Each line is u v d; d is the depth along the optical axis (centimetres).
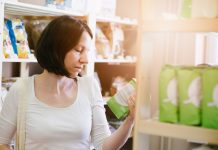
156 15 109
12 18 226
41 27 248
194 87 96
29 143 152
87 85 164
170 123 98
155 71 132
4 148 155
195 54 138
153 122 99
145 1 98
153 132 99
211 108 93
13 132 160
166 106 98
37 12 232
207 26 91
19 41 221
